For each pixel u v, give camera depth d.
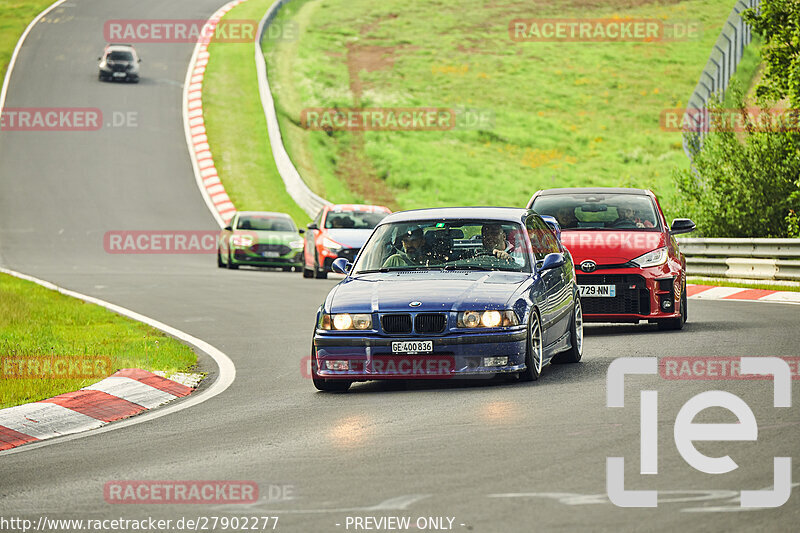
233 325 63.00
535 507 21.53
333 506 22.33
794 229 93.44
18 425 34.72
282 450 28.69
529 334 38.22
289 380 43.06
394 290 38.91
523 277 40.44
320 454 27.81
